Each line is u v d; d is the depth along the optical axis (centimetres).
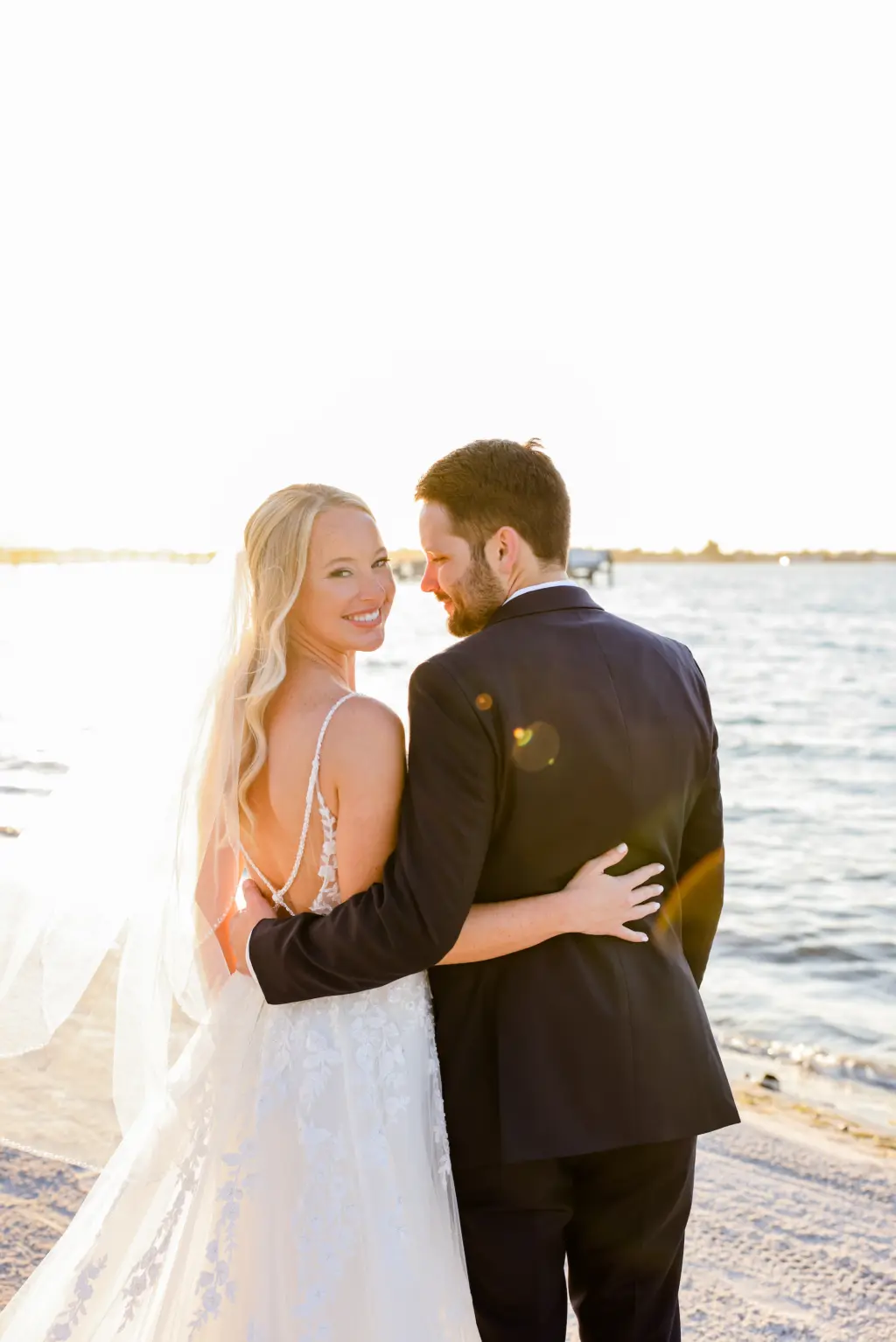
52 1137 256
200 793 206
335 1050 192
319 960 182
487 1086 190
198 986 217
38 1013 222
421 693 181
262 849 203
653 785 190
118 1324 191
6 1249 283
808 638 4781
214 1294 184
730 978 686
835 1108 437
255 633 206
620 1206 193
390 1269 183
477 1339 192
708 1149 360
